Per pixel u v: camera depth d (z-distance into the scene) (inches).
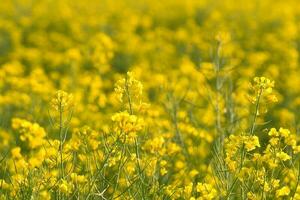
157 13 842.8
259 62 519.2
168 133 286.7
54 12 836.0
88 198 215.0
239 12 851.4
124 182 236.1
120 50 609.9
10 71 461.4
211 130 329.7
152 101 427.8
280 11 833.5
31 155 243.8
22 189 217.9
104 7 909.2
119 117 198.2
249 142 214.7
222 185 225.3
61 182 213.2
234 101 331.0
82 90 431.2
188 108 346.6
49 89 432.1
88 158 231.9
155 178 235.0
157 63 553.3
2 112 384.2
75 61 495.8
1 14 829.8
